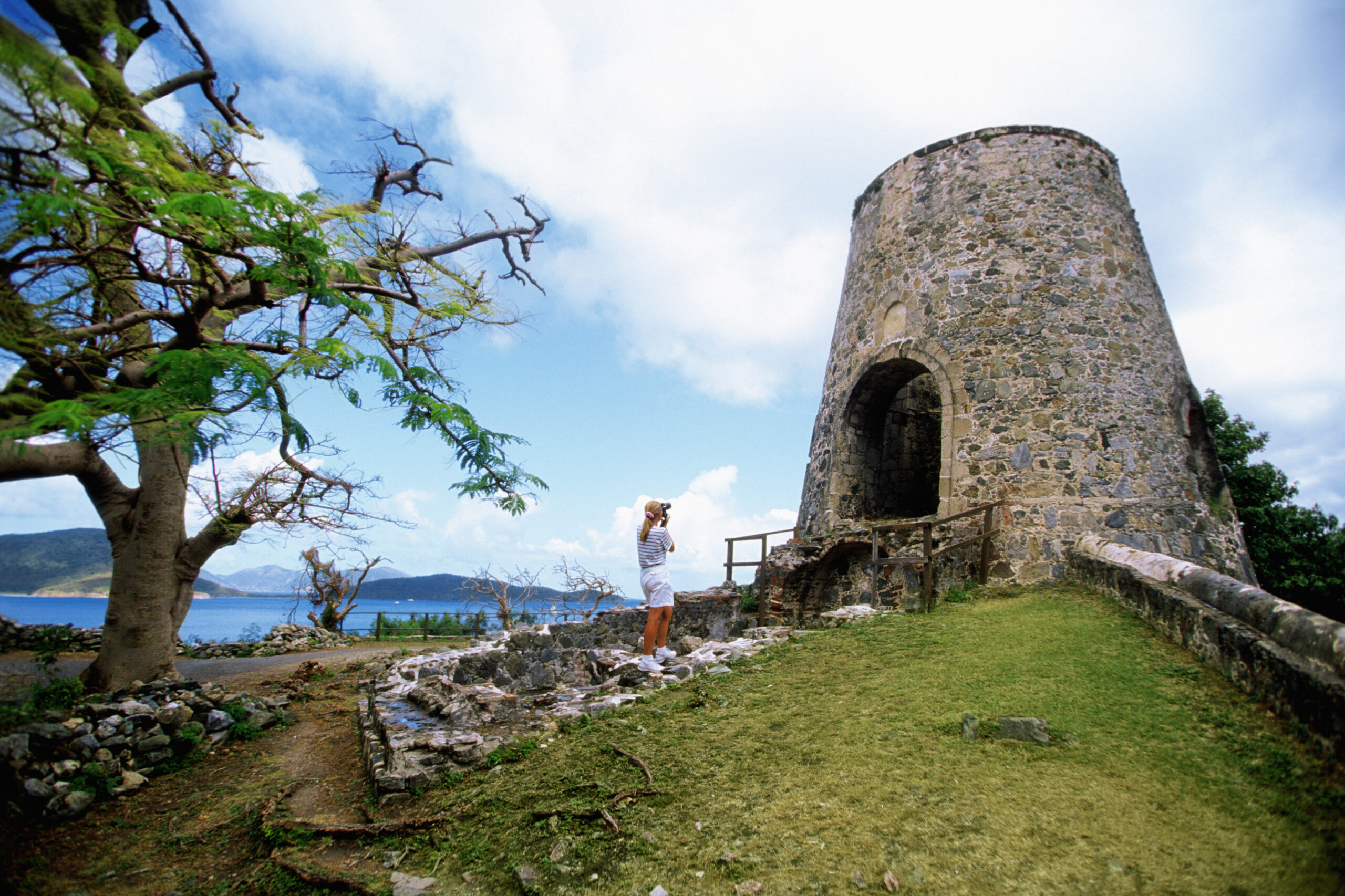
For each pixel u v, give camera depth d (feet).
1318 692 14.19
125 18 20.57
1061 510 33.68
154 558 29.99
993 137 40.96
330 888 12.95
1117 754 14.37
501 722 20.80
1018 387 36.35
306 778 19.86
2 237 15.21
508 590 73.51
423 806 15.93
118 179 17.97
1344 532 55.57
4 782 16.75
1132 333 37.70
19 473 21.06
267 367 20.20
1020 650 21.16
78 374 19.12
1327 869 10.41
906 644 23.26
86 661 38.04
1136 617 23.75
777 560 39.88
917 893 10.60
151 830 16.80
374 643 61.11
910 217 42.91
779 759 15.49
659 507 26.37
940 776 13.94
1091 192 39.88
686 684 22.12
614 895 11.51
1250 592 18.86
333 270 26.12
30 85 15.31
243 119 29.63
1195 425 39.99
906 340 40.78
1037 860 11.09
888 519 42.68
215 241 20.49
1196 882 10.36
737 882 11.41
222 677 37.81
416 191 40.47
